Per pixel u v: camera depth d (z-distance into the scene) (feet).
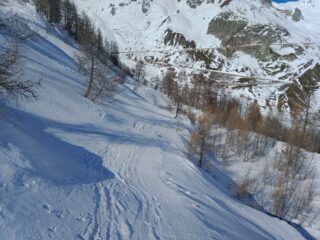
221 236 42.52
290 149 134.41
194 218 46.37
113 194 49.83
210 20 568.00
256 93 360.69
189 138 139.74
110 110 146.10
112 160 77.61
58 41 234.79
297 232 69.21
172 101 250.98
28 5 291.17
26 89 60.80
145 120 157.79
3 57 56.44
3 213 31.73
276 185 109.40
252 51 470.80
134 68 429.79
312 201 99.55
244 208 71.92
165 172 74.74
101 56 172.04
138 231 37.58
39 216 34.04
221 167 122.01
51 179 46.29
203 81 377.50
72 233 33.04
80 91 146.30
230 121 165.17
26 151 51.67
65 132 88.48
